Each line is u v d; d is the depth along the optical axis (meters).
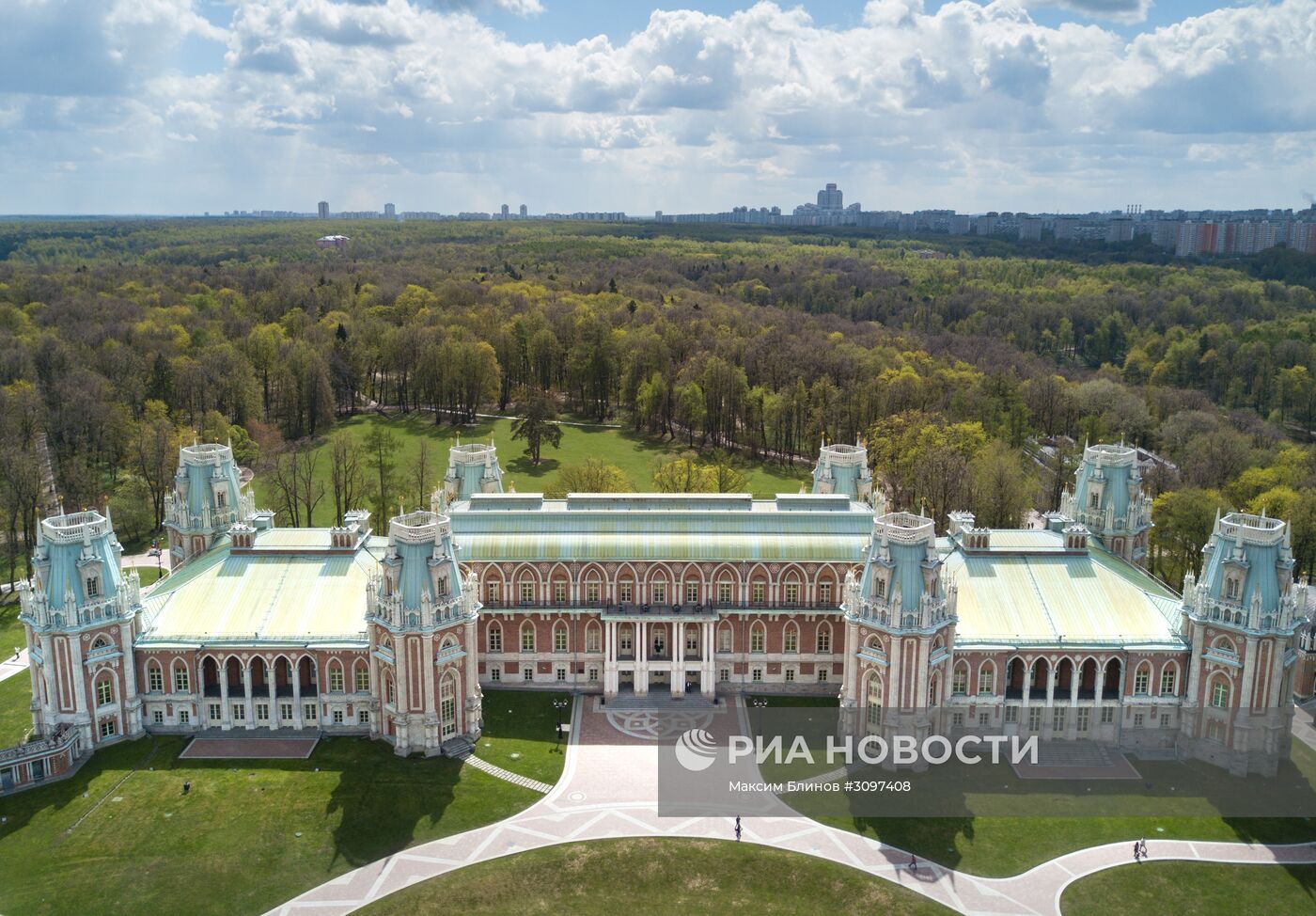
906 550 119.81
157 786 117.38
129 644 125.75
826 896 101.38
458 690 127.38
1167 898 101.44
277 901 99.50
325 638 127.94
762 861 106.25
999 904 100.38
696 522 144.38
